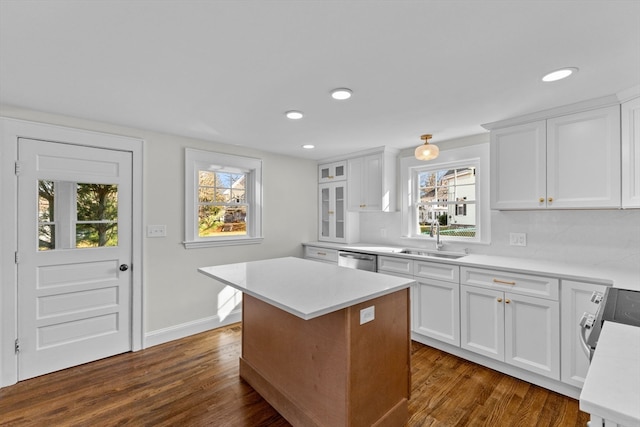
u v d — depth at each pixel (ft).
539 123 7.86
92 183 8.68
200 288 10.88
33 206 7.82
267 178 12.83
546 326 7.14
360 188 12.82
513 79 5.98
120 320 9.19
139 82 6.13
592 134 7.03
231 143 11.32
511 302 7.66
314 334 5.81
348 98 6.97
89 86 6.30
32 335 7.84
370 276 6.88
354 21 4.20
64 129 8.16
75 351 8.46
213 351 9.41
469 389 7.33
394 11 3.99
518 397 6.99
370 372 5.49
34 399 6.97
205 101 7.14
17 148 7.57
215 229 11.56
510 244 9.45
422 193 12.07
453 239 10.84
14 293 7.57
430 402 6.84
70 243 8.38
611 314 4.27
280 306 4.88
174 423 6.23
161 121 8.68
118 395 7.16
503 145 8.56
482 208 10.09
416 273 9.71
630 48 4.83
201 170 11.09
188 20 4.17
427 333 9.43
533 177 7.96
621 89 6.38
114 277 9.07
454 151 10.75
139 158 9.46
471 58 5.18
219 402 6.92
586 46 4.79
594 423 2.11
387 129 9.48
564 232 8.45
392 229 12.72
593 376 2.31
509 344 7.71
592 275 6.67
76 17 4.08
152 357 9.00
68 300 8.38
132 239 9.36
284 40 4.67
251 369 7.53
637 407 1.90
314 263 8.52
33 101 7.13
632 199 6.40
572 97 6.82
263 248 12.67
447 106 7.43
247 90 6.52
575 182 7.27
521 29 4.36
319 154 13.35
